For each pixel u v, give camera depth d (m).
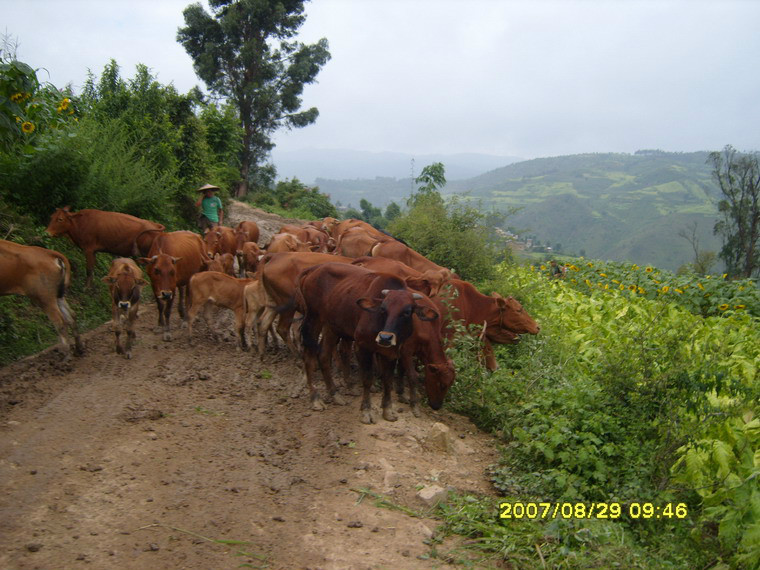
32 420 6.67
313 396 7.86
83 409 7.09
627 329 10.45
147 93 17.69
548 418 7.34
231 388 8.42
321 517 5.40
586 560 5.01
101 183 13.16
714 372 6.87
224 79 36.28
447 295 8.88
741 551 5.57
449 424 8.08
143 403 7.46
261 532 5.09
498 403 8.23
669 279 19.53
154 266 10.02
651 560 5.29
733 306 17.56
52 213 12.12
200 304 10.25
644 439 6.89
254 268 13.33
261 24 35.47
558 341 10.66
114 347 9.52
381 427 7.36
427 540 5.23
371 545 5.07
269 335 11.05
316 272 8.05
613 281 19.52
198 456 6.29
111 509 5.20
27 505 5.11
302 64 36.53
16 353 8.53
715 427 6.80
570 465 6.60
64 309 8.60
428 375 7.74
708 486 6.23
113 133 15.22
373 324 7.12
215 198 16.06
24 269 8.08
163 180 15.40
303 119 38.25
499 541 5.32
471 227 14.78
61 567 4.41
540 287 15.11
